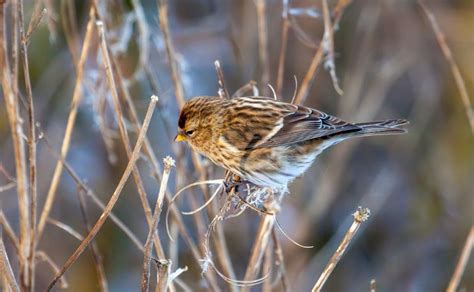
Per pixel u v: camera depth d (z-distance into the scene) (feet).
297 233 42.78
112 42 32.63
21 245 23.91
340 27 44.45
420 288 45.27
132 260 42.32
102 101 31.17
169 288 23.12
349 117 42.91
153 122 41.81
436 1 45.01
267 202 25.61
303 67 43.19
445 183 46.21
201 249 28.50
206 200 27.37
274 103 26.68
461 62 45.27
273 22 42.93
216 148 26.27
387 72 43.68
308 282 43.19
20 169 23.56
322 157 45.91
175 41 45.11
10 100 23.22
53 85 41.22
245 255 41.29
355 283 44.86
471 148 45.68
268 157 26.02
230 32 44.91
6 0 23.11
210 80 45.11
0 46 23.08
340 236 44.32
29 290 24.06
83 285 41.04
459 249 45.55
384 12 44.50
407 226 46.70
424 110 45.96
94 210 42.01
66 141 26.02
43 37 39.63
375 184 45.39
